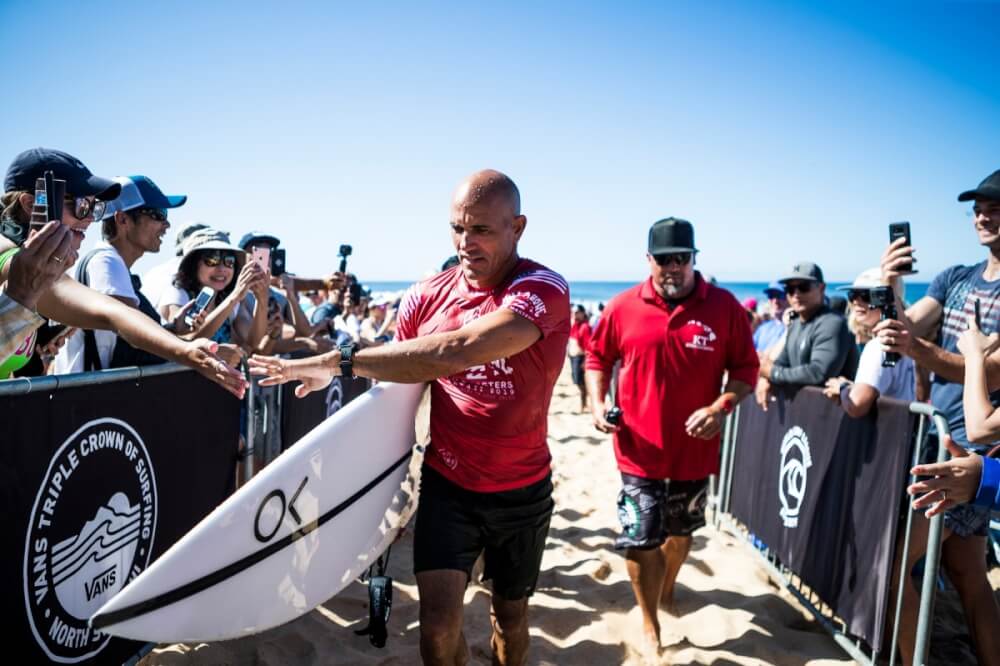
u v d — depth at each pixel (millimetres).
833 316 4031
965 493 1926
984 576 2773
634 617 3463
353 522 2137
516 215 2172
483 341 1939
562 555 4340
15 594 1827
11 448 1792
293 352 4031
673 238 3104
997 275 2754
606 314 3359
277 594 1944
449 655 2105
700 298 3189
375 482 2180
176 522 2594
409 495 2320
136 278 3051
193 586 1716
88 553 2100
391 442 2211
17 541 1824
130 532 2303
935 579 2553
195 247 3420
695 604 3689
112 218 2930
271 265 3852
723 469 4922
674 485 3227
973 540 2754
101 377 2102
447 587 2109
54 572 1963
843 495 3199
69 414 1994
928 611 2557
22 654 1857
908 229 2574
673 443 3186
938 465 1942
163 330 2014
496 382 2156
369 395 2143
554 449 7836
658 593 3184
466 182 2102
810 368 3766
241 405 3145
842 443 3248
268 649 2900
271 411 3439
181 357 1978
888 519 2820
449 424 2209
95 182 2023
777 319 7359
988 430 2084
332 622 3225
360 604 3430
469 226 2082
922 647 2580
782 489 3887
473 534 2209
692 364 3152
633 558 3184
